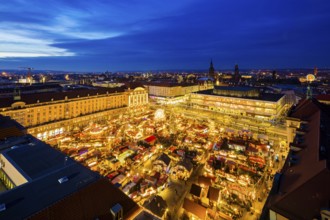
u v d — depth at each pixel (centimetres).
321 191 2698
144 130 10438
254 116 13875
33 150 4194
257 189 5688
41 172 3425
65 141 9106
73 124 12219
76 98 12550
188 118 13612
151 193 5488
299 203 2756
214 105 16162
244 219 4681
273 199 3117
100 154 7650
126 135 9875
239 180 5856
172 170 6391
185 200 4838
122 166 6906
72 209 2611
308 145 4425
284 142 8688
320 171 2836
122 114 15512
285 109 16275
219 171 6309
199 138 9344
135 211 3067
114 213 2789
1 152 4128
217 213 4797
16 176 3503
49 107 11106
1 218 2291
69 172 3281
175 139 9544
